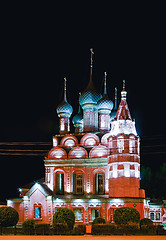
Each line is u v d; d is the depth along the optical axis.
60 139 56.84
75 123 66.31
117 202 46.38
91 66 60.50
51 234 38.50
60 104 61.50
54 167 53.62
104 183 51.50
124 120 49.84
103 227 38.38
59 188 53.88
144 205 48.25
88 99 57.81
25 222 40.22
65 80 63.47
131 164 47.91
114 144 48.66
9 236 36.50
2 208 43.44
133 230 38.03
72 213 41.88
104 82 60.97
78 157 53.22
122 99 51.72
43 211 49.16
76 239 32.00
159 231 38.12
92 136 53.97
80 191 52.41
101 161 51.47
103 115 58.22
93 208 47.81
